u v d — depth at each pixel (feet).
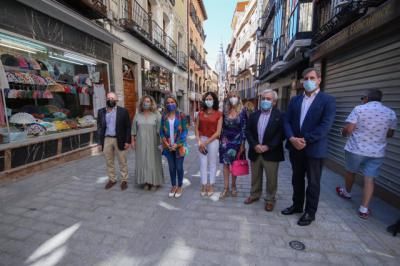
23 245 7.22
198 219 9.02
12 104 13.94
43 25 14.69
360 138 9.36
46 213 9.35
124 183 12.33
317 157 8.05
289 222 8.80
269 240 7.59
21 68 14.20
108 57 22.47
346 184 10.93
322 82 19.12
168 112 11.02
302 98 8.63
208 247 7.22
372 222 8.84
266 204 9.82
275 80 39.93
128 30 25.21
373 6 13.58
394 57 10.82
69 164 16.69
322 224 8.64
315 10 22.75
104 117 11.83
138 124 11.69
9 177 12.42
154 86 35.29
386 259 6.68
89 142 19.92
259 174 10.21
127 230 8.16
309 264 6.44
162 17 38.17
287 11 31.12
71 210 9.65
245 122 10.50
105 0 21.08
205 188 11.86
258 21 58.75
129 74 27.81
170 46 43.32
